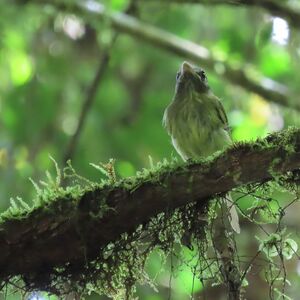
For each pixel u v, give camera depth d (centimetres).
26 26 1434
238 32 1460
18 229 562
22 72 1430
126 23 1349
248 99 1423
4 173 1266
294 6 1258
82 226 565
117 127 1359
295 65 1301
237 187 591
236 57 1457
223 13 1463
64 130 1373
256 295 1028
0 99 1389
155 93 1438
